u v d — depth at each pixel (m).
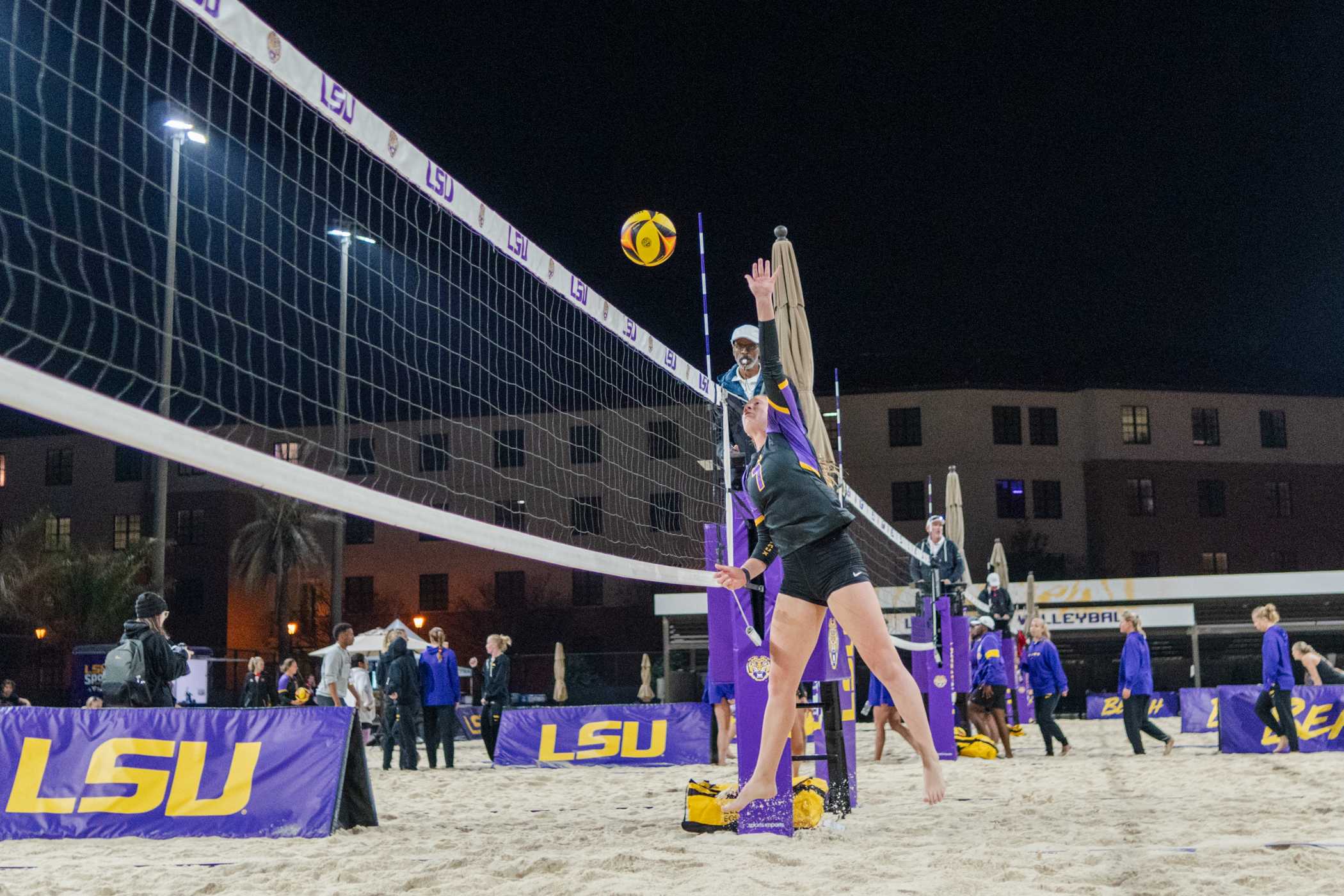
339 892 3.82
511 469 34.03
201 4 3.72
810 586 4.28
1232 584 29.69
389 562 41.78
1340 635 31.61
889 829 5.46
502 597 41.25
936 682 11.51
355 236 7.50
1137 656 12.01
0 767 5.91
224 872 4.38
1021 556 40.00
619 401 32.44
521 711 11.94
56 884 4.22
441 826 6.17
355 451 32.44
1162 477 41.22
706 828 5.31
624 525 31.30
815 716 6.01
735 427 5.73
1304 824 5.45
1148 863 4.04
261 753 5.89
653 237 5.64
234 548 37.12
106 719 6.02
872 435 40.59
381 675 11.88
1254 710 11.92
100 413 2.77
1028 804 6.76
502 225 5.14
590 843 4.98
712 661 5.63
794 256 6.39
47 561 31.23
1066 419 41.22
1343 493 42.41
